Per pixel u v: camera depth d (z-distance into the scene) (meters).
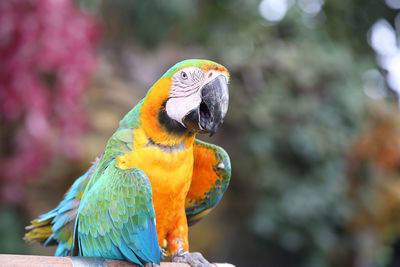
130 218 2.62
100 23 8.43
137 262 2.66
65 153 6.86
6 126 6.87
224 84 2.91
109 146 2.97
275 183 9.05
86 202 2.82
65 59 6.59
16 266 2.31
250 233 9.23
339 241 9.38
